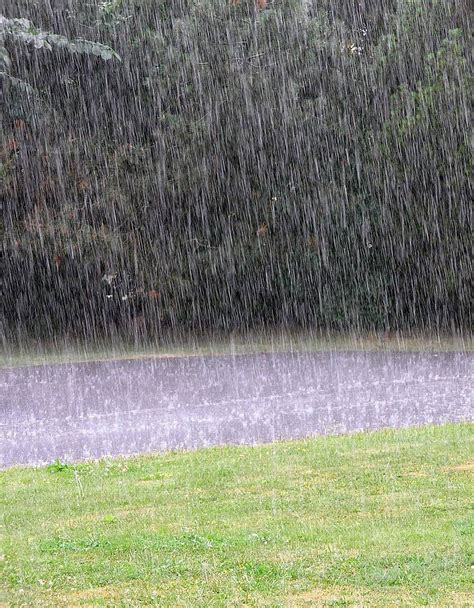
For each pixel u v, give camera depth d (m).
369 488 10.10
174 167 30.66
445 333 29.62
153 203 30.97
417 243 29.97
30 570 7.73
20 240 30.25
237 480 10.83
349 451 12.28
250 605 6.70
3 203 30.48
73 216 30.20
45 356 27.50
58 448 13.87
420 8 29.64
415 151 29.16
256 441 13.73
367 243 30.58
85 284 31.89
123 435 14.74
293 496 9.91
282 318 32.09
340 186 30.62
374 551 7.78
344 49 30.73
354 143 30.23
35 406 18.20
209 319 31.92
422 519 8.73
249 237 31.33
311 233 31.22
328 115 30.42
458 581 6.98
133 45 30.91
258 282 31.77
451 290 29.81
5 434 15.21
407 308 30.91
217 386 20.17
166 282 31.30
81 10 31.28
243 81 30.50
